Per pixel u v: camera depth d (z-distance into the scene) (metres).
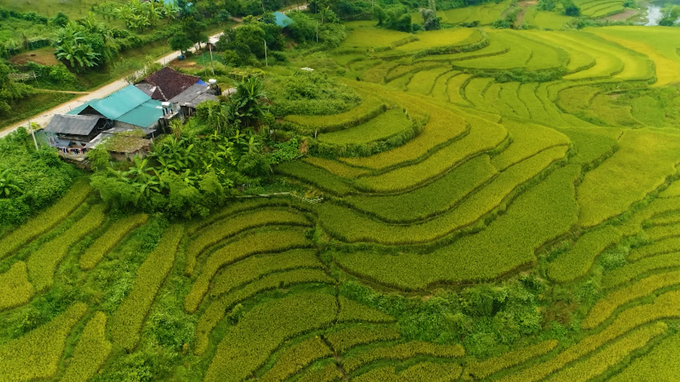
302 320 28.19
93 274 28.17
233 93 42.41
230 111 40.09
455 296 28.94
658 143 47.66
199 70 52.22
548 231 33.41
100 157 33.28
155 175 35.06
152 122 39.38
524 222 34.34
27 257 28.59
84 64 49.34
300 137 40.91
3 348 23.84
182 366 25.39
